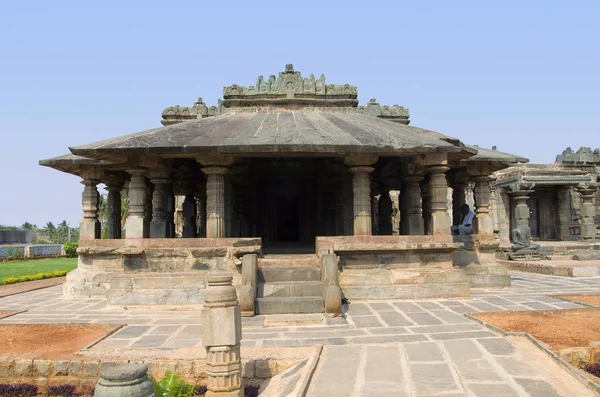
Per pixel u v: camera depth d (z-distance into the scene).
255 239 13.07
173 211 20.00
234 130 14.14
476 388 6.13
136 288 12.24
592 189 35.50
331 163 18.62
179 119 20.17
